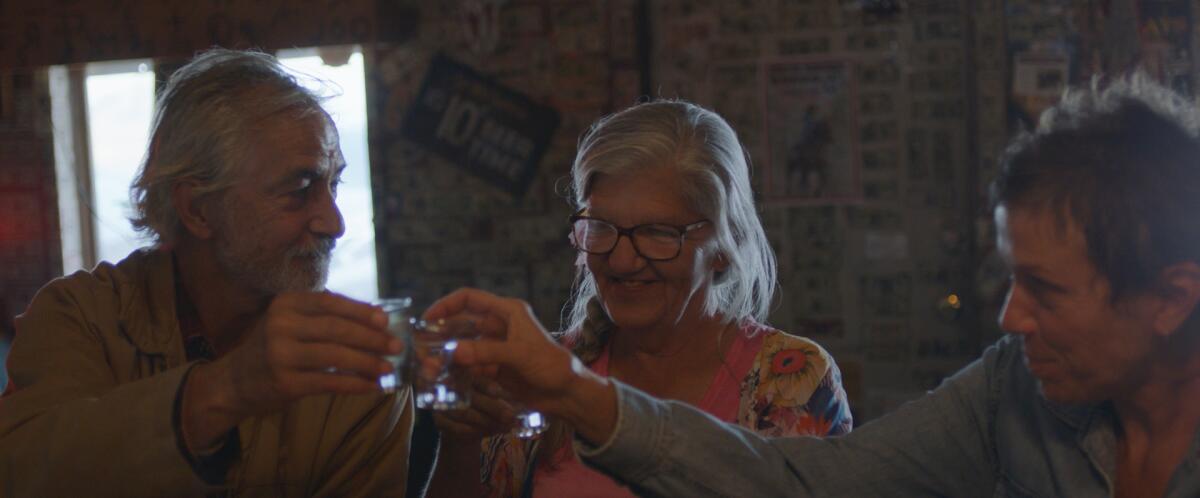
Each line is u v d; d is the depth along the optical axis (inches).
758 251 70.8
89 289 63.8
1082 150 44.6
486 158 183.5
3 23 187.3
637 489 51.5
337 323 46.6
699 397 69.1
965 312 167.6
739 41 173.2
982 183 166.1
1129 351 45.4
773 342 69.5
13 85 194.5
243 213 60.9
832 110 170.9
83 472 51.4
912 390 169.6
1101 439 51.0
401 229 187.0
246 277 62.6
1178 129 45.0
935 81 167.6
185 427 50.4
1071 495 51.4
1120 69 159.9
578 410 50.1
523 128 181.8
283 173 60.9
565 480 68.0
